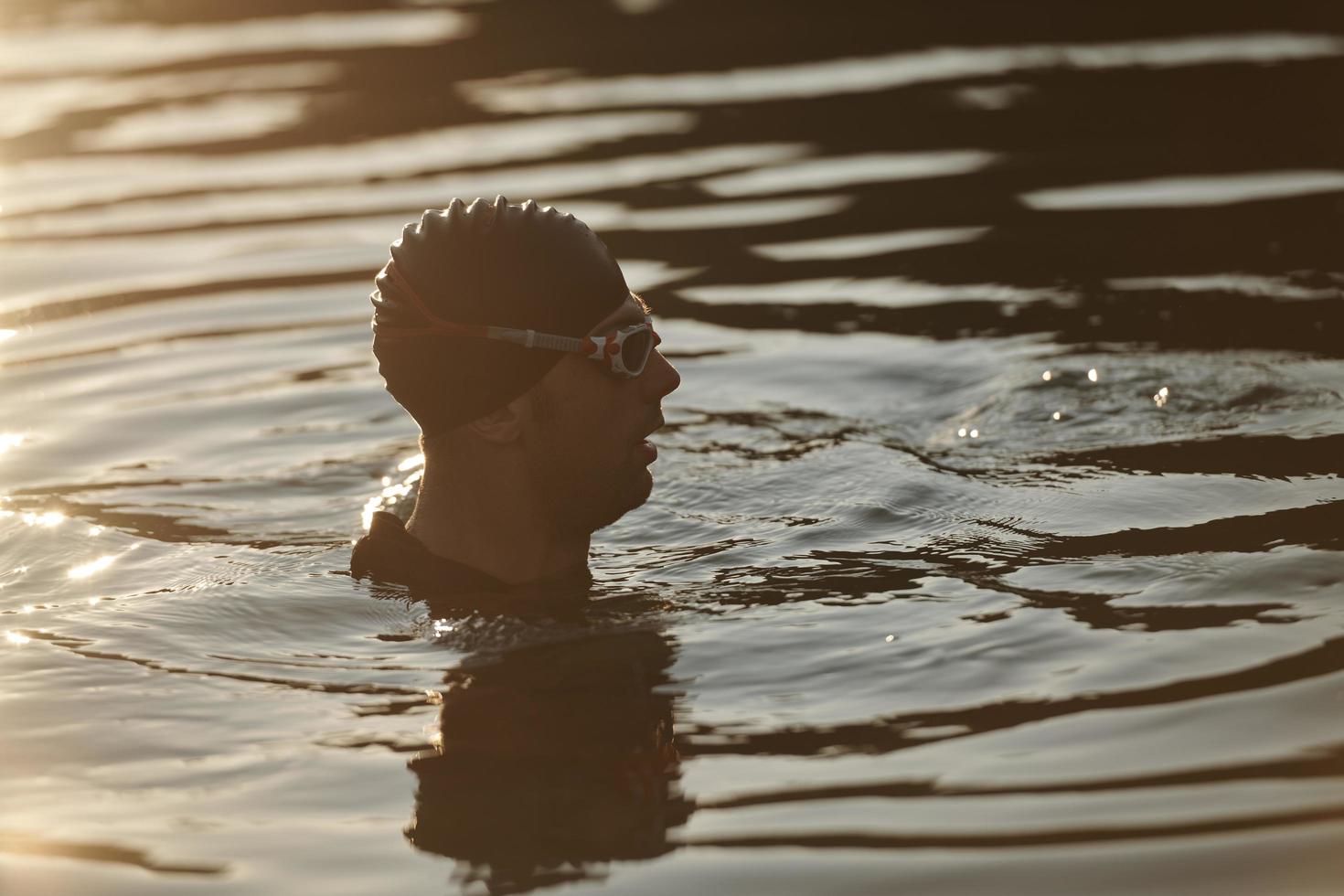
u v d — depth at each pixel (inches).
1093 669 201.9
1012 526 261.9
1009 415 324.2
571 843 166.4
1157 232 457.4
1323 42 696.4
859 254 462.6
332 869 163.3
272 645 227.6
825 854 160.6
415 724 198.5
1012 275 430.0
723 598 237.8
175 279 471.8
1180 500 265.4
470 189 548.7
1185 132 569.3
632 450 241.9
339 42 818.8
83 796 182.2
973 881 154.0
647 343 241.3
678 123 633.0
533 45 791.1
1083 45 727.1
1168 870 154.1
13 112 708.7
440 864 163.2
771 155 577.0
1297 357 342.3
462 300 232.4
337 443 337.4
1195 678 196.9
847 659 211.2
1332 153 526.0
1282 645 204.5
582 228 238.2
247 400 367.9
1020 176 530.3
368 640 228.2
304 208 539.5
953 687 200.2
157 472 321.1
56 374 391.2
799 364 375.6
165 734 198.5
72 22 911.7
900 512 274.5
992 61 708.0
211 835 171.6
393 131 640.4
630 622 229.6
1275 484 268.8
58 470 323.6
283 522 288.7
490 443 239.8
